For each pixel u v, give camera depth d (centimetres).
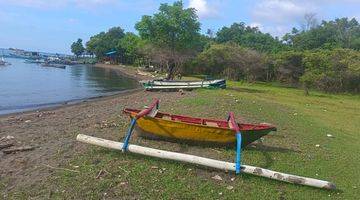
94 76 7050
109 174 1048
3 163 1166
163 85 3812
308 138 1705
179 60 5169
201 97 2789
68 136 1488
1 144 1377
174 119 1524
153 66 8275
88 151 1234
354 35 10350
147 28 4822
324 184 1048
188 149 1324
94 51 13862
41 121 1919
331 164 1320
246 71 6162
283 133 1744
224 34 11556
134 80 6400
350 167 1311
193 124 1317
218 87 3875
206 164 1094
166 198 941
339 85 5394
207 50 6575
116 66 11175
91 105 2778
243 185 1045
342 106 3581
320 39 8931
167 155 1127
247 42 10525
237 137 1167
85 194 941
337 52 5612
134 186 990
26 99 3300
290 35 9612
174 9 4756
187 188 1002
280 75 6169
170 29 4766
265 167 1204
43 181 1016
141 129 1390
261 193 1005
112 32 13975
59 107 2716
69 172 1066
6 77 5550
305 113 2636
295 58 5972
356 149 1611
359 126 2369
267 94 4044
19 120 1975
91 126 1692
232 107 2325
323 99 4188
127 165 1113
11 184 1013
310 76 5097
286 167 1224
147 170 1087
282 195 1002
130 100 3067
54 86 4675
